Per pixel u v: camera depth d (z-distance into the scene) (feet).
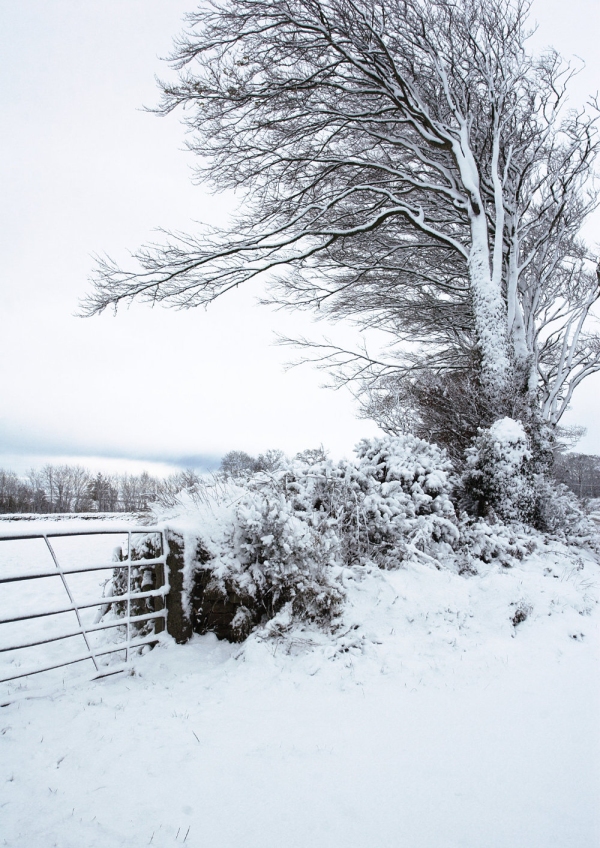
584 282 45.65
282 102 34.86
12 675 10.92
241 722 9.75
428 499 20.12
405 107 33.01
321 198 37.86
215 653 13.97
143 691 11.57
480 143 37.22
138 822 6.95
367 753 8.61
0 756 8.55
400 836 6.67
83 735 9.29
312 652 12.82
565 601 16.34
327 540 15.53
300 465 19.94
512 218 36.22
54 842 6.59
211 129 34.94
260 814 7.10
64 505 216.95
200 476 21.72
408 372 48.62
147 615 14.78
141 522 19.85
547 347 47.16
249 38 32.86
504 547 19.57
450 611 14.69
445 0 31.40
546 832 6.73
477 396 28.50
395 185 39.09
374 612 14.42
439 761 8.36
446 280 42.19
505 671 11.93
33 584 28.84
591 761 8.36
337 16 31.48
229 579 14.84
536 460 27.53
